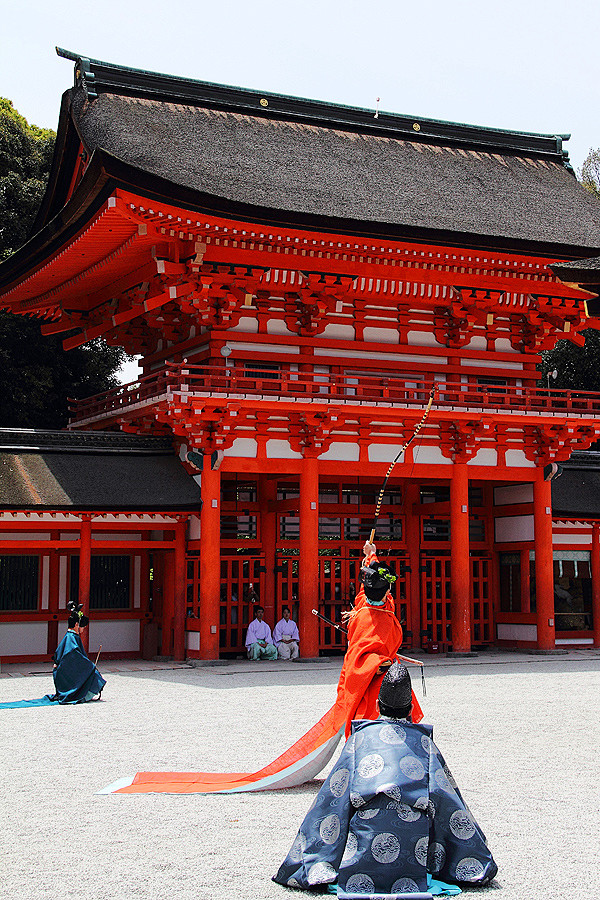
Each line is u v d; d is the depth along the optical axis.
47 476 29.55
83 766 13.67
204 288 29.77
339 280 31.62
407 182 34.97
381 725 8.83
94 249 30.61
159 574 32.41
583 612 36.53
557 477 37.09
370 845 8.20
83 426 37.97
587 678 25.52
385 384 32.09
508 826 10.34
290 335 32.38
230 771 13.22
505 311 35.28
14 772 13.28
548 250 32.44
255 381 30.45
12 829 10.29
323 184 32.31
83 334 36.97
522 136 40.97
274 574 33.31
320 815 8.66
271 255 30.28
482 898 8.09
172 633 31.50
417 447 33.22
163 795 11.87
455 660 31.36
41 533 30.11
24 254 32.62
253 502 33.56
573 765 13.69
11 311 38.28
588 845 9.62
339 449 32.28
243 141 33.50
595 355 50.94
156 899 8.10
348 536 34.66
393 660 12.36
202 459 30.14
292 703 20.52
